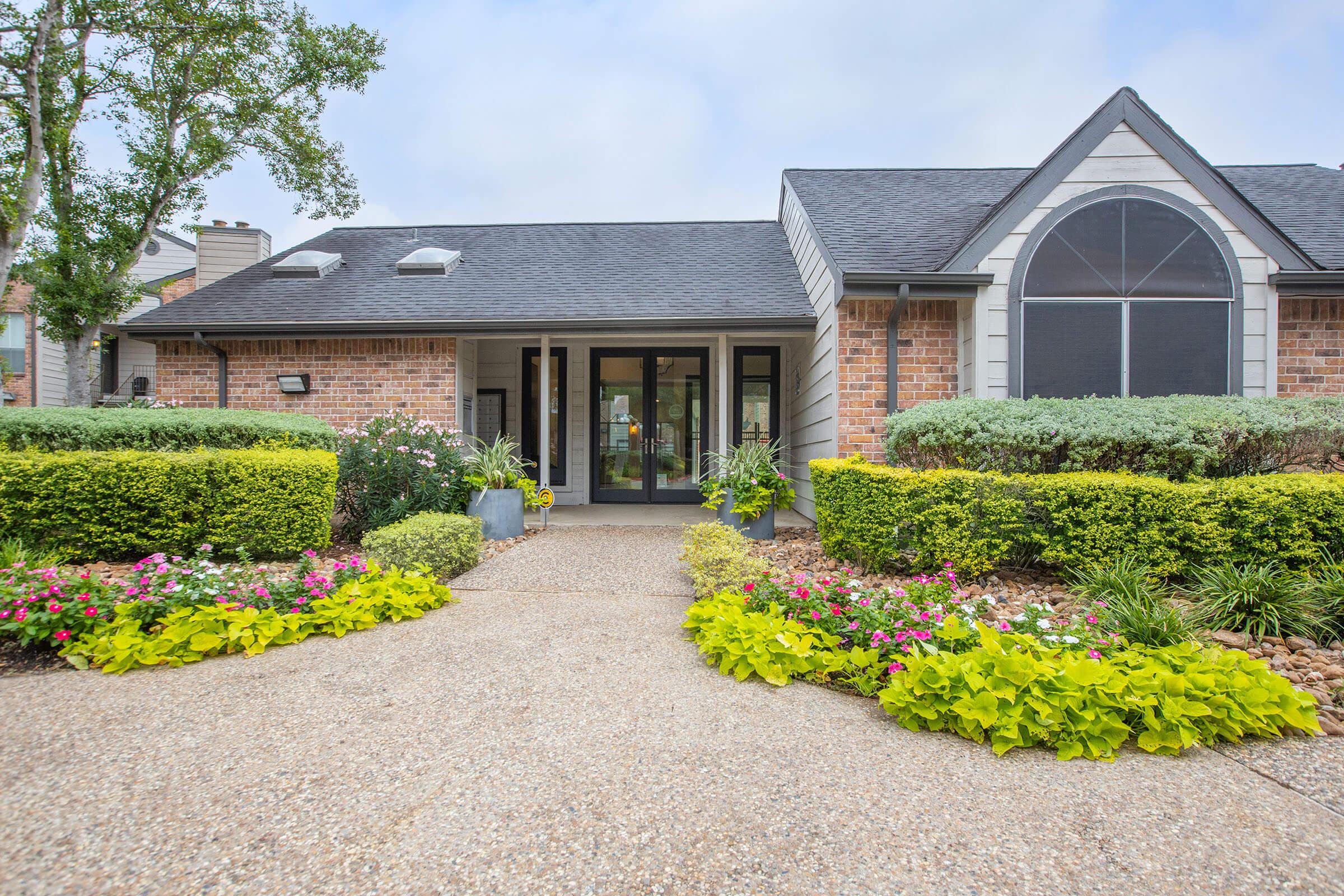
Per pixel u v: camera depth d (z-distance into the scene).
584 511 9.20
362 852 1.67
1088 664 2.34
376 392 8.37
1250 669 2.56
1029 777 2.09
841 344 6.59
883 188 8.97
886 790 2.00
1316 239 6.93
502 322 7.86
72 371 8.77
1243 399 5.07
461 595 4.50
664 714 2.56
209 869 1.60
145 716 2.53
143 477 5.10
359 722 2.47
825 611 3.26
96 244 8.75
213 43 8.82
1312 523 3.91
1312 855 1.69
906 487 4.50
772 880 1.57
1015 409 5.00
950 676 2.42
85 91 8.41
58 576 3.55
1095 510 4.16
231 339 8.22
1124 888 1.55
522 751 2.24
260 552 5.35
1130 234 6.05
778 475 6.82
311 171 10.25
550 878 1.58
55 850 1.67
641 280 8.98
